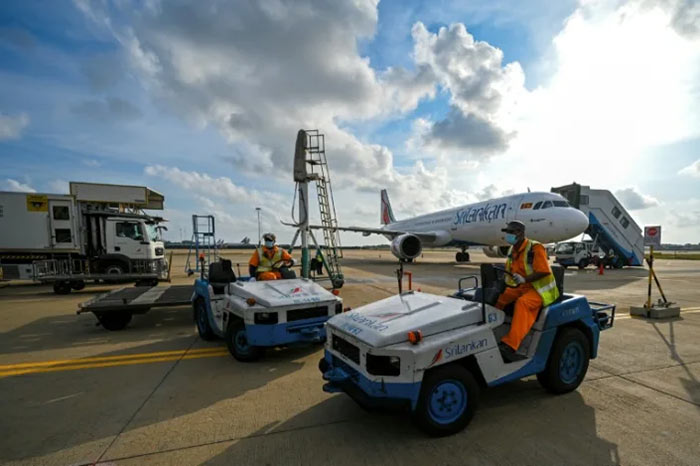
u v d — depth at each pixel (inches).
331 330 132.2
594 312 153.8
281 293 185.9
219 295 211.0
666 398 135.9
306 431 113.8
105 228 461.4
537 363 128.3
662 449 102.0
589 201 761.6
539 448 102.8
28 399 139.2
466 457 98.8
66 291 445.7
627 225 810.8
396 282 520.1
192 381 157.9
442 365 110.0
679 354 188.5
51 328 259.3
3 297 416.8
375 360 107.5
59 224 491.8
